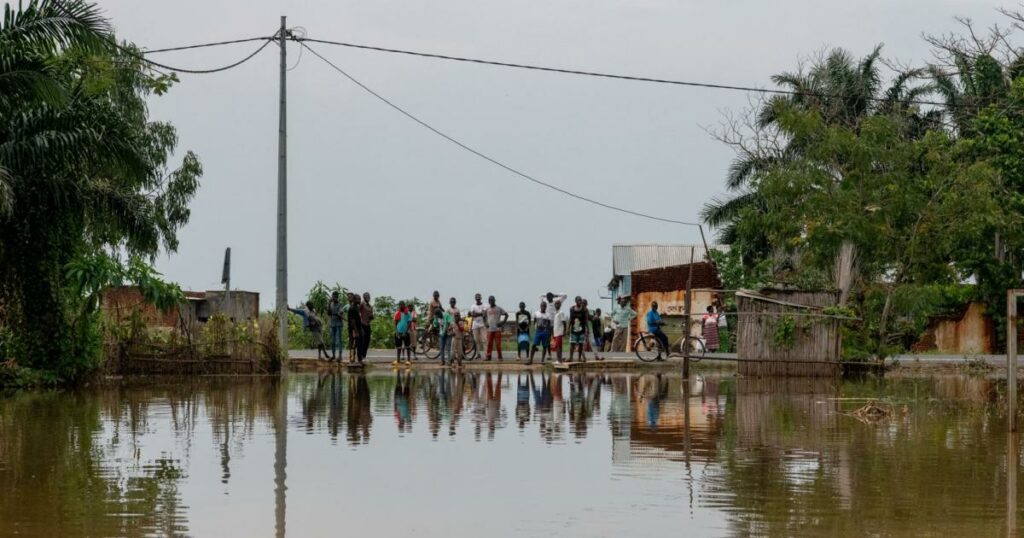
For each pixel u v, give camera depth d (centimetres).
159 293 2677
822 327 2825
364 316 3200
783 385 2620
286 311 3153
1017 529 928
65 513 986
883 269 3197
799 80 4647
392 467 1262
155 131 4047
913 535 906
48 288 2414
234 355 2873
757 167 4656
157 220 3875
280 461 1302
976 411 1941
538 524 955
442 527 944
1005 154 3766
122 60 3238
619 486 1139
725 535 909
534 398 2206
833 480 1173
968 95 4462
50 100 2133
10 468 1232
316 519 974
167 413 1847
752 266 4484
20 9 2122
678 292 4162
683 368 2709
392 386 2544
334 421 1739
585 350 3903
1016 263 4162
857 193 3078
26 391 2294
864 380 2819
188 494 1084
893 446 1445
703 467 1266
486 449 1416
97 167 2366
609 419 1788
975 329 4406
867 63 4666
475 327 3444
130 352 2723
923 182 3106
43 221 2389
